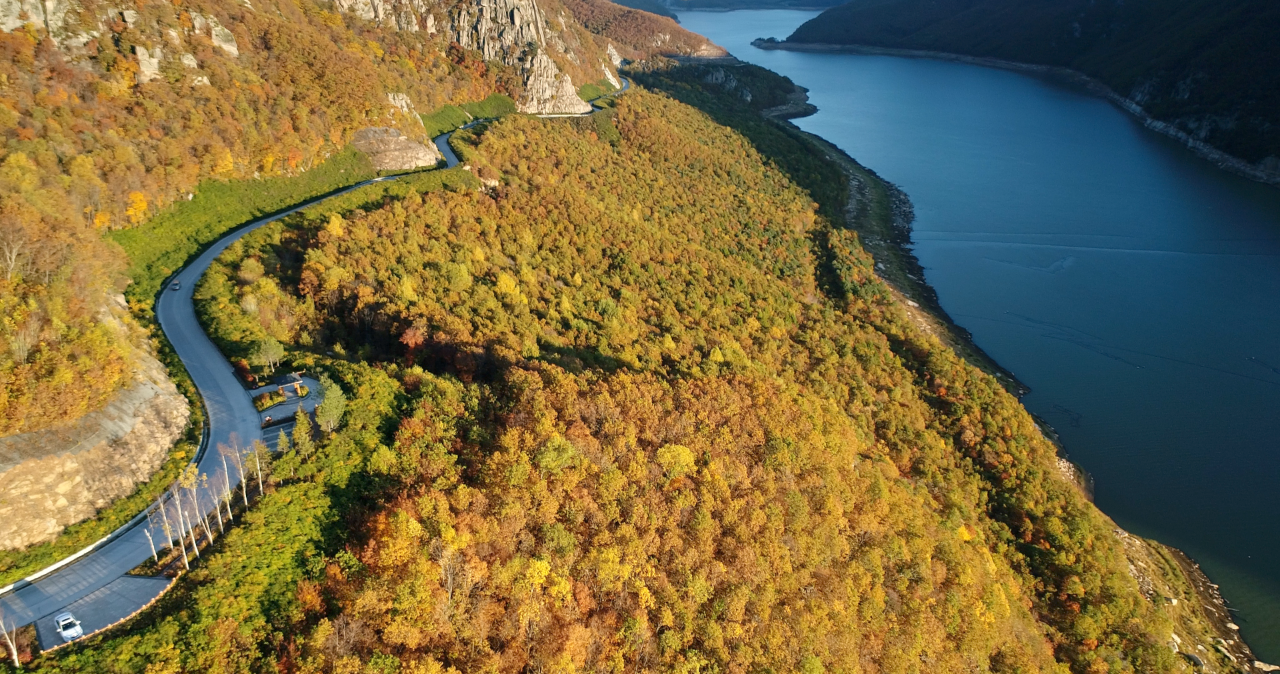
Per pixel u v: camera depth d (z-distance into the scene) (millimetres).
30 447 50281
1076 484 116562
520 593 52844
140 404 59031
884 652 69312
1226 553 104938
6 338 52344
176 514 53656
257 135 116312
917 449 110250
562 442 64438
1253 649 92062
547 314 103562
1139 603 91688
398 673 45625
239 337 77062
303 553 52094
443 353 83062
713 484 70625
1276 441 125688
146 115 103312
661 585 60281
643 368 95375
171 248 94500
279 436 61906
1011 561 97625
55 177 82375
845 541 75438
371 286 93000
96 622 44938
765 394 93938
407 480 58969
